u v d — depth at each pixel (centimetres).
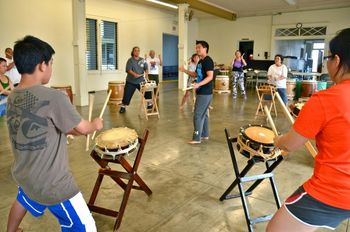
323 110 111
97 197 267
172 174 321
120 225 224
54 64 902
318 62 1311
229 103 810
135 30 1187
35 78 138
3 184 288
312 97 116
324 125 112
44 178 135
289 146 124
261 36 1398
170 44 1565
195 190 283
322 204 115
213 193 277
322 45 1291
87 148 388
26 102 133
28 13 822
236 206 254
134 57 633
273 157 207
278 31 1348
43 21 859
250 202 261
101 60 1070
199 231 218
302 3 1184
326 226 121
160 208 250
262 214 241
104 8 1047
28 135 132
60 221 149
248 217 214
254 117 623
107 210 225
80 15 721
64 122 135
